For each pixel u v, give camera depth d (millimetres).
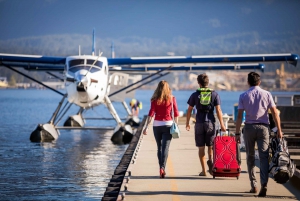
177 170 22500
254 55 51344
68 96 44969
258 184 19562
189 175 21312
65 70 45188
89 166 30672
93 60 45156
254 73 17906
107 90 48688
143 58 50969
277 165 17219
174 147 30906
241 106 17703
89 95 43469
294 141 31719
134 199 17219
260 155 17453
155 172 22125
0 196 22438
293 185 19312
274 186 19125
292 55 50938
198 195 17750
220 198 17297
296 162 24750
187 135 38500
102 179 26453
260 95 17578
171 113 20953
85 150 38594
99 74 44250
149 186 19219
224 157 19859
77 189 24031
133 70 62000
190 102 20438
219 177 20875
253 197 17391
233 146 19891
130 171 21547
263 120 17531
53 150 38344
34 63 50594
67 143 43281
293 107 43031
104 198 18047
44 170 29000
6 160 32781
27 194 22875
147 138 37281
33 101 179875
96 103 46156
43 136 45031
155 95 20906
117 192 19047
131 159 25172
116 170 23766
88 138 48062
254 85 17875
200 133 20547
